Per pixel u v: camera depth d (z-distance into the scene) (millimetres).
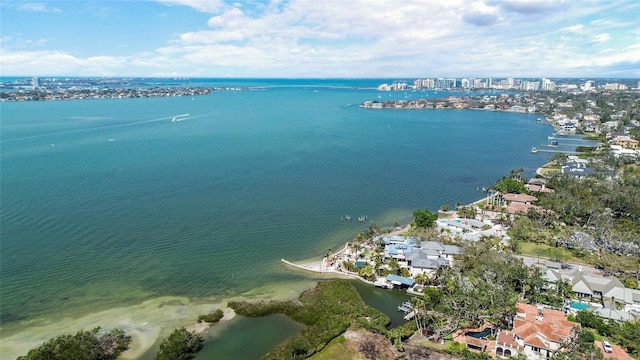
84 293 104938
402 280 109938
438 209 168500
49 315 96250
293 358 81312
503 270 105438
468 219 151875
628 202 153750
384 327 91438
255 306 99000
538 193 178000
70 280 110062
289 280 113875
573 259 122875
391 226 149875
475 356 78250
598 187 176125
